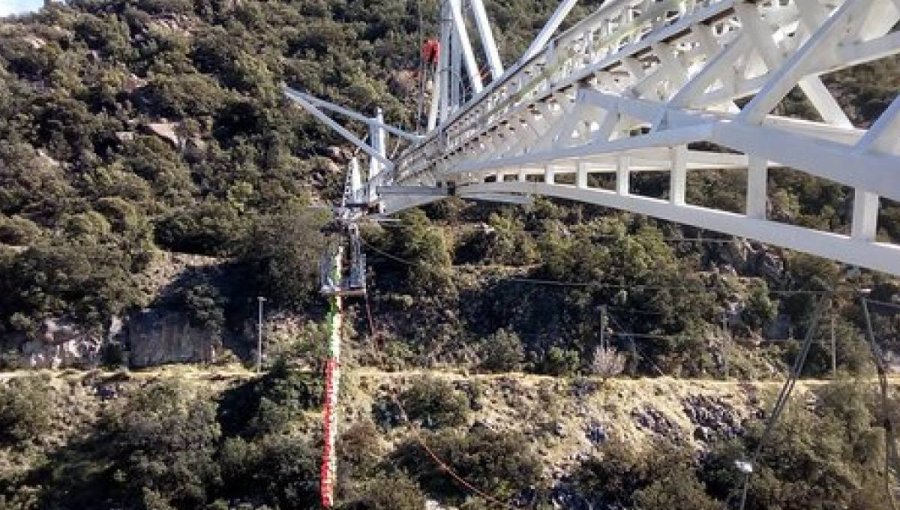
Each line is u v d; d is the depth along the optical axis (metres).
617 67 14.95
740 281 53.31
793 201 49.06
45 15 84.31
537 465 37.91
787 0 12.97
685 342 49.00
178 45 79.69
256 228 53.84
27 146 64.75
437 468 38.22
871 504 36.41
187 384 44.03
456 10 27.42
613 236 55.28
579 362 47.56
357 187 49.94
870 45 8.48
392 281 52.22
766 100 9.58
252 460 38.19
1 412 40.75
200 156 68.19
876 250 8.81
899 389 43.59
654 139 12.20
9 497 37.56
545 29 18.91
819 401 43.22
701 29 11.73
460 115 24.34
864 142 8.05
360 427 40.12
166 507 36.34
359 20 90.19
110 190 60.97
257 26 86.31
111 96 71.00
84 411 42.78
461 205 61.50
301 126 72.38
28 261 48.88
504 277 52.31
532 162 18.39
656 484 36.59
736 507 36.34
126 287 49.84
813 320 13.27
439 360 48.59
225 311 51.12
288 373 43.34
